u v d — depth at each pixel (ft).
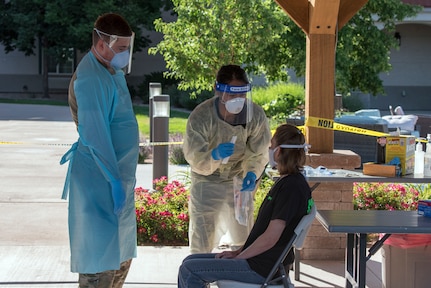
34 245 28.27
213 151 19.63
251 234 16.99
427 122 61.36
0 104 121.90
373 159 36.24
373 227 17.43
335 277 25.09
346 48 60.49
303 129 27.14
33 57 150.82
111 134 17.57
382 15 64.23
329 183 26.58
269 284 16.52
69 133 71.72
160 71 145.28
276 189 16.61
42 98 147.02
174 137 59.93
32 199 37.29
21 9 135.44
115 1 129.80
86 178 17.01
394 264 20.56
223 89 19.15
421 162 24.25
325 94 26.23
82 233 16.99
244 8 52.03
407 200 33.45
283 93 79.82
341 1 26.37
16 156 53.67
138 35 131.23
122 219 17.89
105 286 17.48
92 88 16.78
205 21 52.26
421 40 129.18
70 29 128.67
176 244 29.71
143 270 25.43
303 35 58.80
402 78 130.11
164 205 31.30
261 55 58.54
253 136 20.56
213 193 20.62
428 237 20.25
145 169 48.88
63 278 24.08
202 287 16.70
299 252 24.56
